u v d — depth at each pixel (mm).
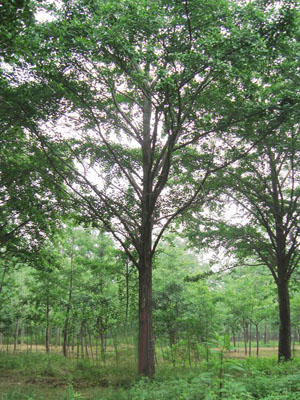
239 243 18031
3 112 11102
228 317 27125
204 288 22906
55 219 17266
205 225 18312
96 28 8625
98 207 13656
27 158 15617
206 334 18203
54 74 10453
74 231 22938
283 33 9328
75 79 11164
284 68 11945
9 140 13922
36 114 11172
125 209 13672
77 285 21906
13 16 5684
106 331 17797
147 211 12867
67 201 15492
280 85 11906
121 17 8594
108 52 9117
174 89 9312
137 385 8758
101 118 13359
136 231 13805
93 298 20203
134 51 8773
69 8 10047
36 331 29266
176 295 21328
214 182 15875
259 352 30328
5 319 24938
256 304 24969
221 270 19797
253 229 18422
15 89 10648
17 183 14984
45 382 11430
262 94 10688
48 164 14375
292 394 5984
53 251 20797
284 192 18156
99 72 10852
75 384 11000
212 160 13516
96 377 11984
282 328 16625
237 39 8602
